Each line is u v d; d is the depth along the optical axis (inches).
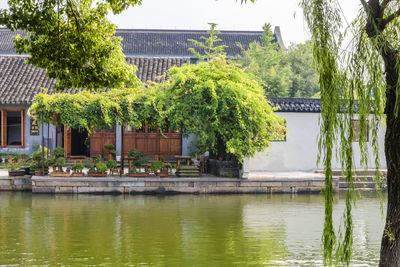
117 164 785.6
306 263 354.3
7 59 941.8
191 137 879.7
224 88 687.7
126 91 697.0
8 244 404.2
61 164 713.0
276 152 827.4
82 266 343.3
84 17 389.1
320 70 234.4
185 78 686.5
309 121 834.2
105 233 445.1
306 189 711.7
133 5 390.3
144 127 880.9
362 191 735.1
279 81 1132.5
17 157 847.1
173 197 661.3
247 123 691.4
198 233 448.8
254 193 705.0
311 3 235.8
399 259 227.9
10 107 861.8
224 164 735.1
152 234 442.9
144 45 1421.0
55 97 677.3
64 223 486.9
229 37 1487.5
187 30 1492.4
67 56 376.2
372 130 239.6
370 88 224.1
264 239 428.1
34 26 367.6
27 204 593.0
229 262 356.2
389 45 229.3
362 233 454.9
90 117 684.7
